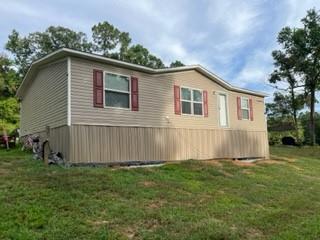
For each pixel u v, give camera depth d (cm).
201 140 1689
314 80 3372
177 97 1606
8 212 682
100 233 621
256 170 1493
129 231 657
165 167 1329
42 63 1468
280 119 3894
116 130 1341
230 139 1850
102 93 1315
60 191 849
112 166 1295
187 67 1644
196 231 670
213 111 1786
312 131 3425
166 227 684
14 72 3047
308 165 1900
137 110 1426
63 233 607
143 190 946
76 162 1207
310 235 705
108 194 870
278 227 745
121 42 4259
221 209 845
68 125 1213
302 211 897
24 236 580
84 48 4103
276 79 3603
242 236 680
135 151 1393
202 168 1364
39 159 1346
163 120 1527
